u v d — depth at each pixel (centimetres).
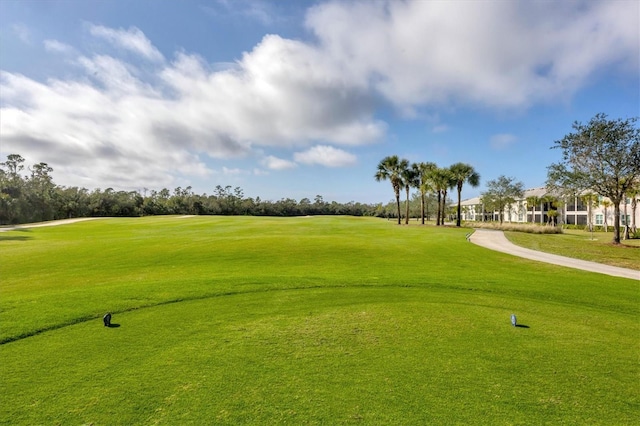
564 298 874
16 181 6375
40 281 1046
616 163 2252
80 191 7769
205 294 859
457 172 4278
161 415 346
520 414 351
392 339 561
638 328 639
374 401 371
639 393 397
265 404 365
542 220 6675
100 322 645
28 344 536
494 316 702
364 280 1049
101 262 1406
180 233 2736
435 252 1777
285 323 642
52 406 363
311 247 1870
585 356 502
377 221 4991
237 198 9844
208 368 451
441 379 423
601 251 1923
